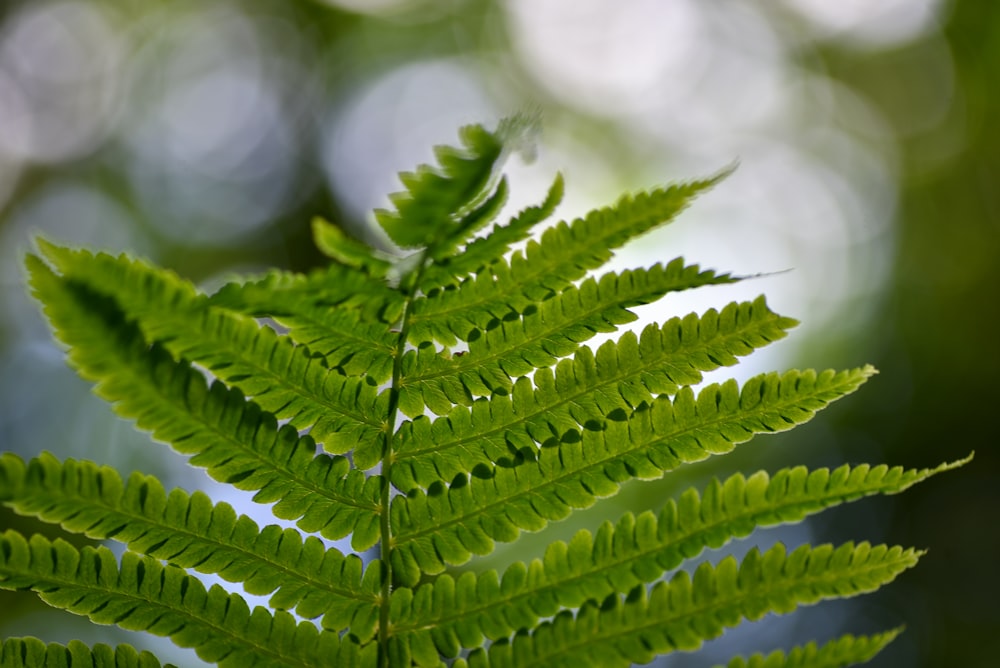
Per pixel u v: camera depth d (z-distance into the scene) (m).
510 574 1.36
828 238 14.30
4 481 1.13
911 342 11.12
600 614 1.29
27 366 9.41
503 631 1.35
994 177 13.34
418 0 15.90
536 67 17.16
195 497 1.28
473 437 1.43
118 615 1.24
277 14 15.89
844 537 8.73
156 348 1.17
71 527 1.19
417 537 1.41
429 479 1.42
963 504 9.27
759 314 1.41
